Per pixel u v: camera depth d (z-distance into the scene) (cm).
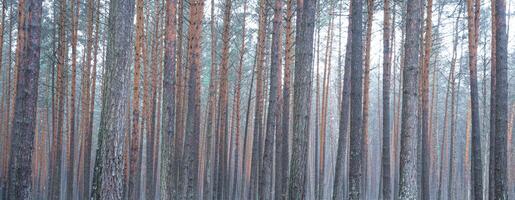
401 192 1048
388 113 1461
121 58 930
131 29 945
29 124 789
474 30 1534
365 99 1922
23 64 790
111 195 918
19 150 784
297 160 1034
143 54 1994
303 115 1043
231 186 3575
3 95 2869
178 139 1806
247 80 3747
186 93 2223
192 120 1462
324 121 2702
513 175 3869
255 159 1967
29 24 791
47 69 2973
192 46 1454
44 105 3341
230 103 3894
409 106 1058
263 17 1878
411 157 1052
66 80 2611
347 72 1495
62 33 2119
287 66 1460
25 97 786
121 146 938
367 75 1902
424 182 1719
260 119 1911
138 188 2291
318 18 2356
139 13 1555
